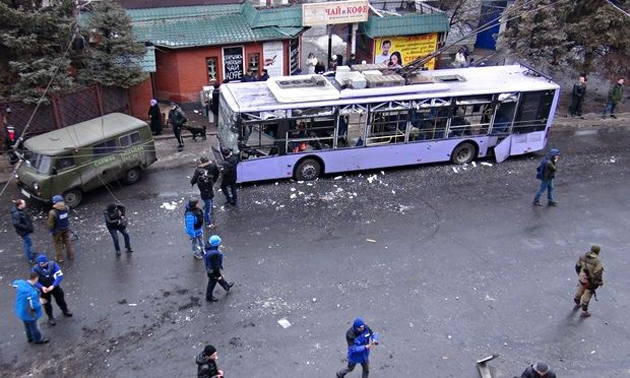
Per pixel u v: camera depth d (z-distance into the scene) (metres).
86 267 12.55
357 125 16.52
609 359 10.31
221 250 13.27
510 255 13.38
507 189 16.58
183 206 15.16
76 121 18.98
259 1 24.73
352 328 9.05
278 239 13.77
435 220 14.80
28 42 17.12
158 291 11.85
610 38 20.92
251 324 10.96
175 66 21.98
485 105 17.45
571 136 20.33
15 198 15.47
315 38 30.31
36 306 9.91
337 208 15.32
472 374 9.91
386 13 25.03
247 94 16.30
